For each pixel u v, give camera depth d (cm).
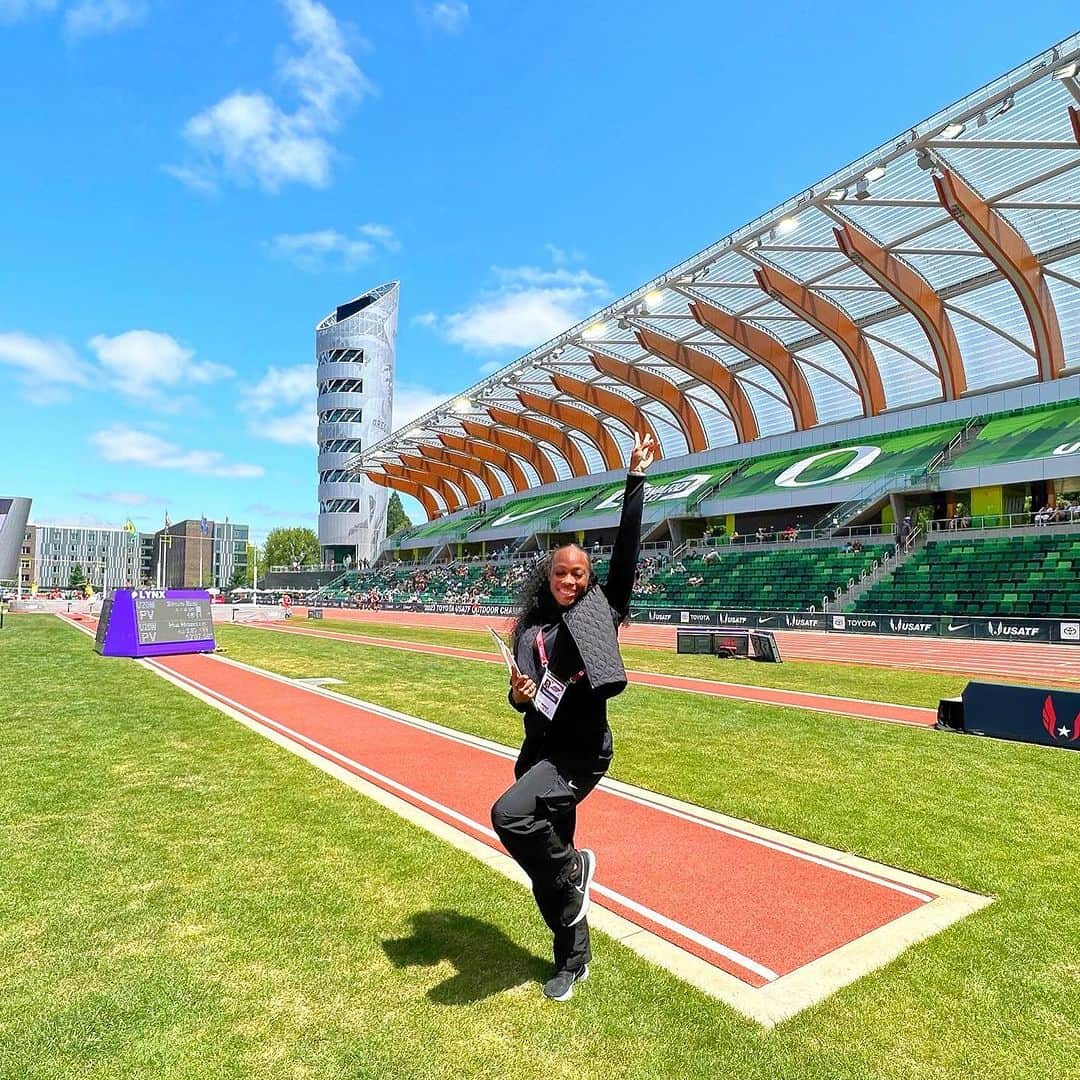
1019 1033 304
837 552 3625
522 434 6406
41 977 337
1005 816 581
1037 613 2581
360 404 9225
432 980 338
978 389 3706
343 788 649
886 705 1137
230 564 14000
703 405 5141
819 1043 295
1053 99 2195
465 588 5978
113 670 1513
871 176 2461
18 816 565
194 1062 279
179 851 493
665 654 2067
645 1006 320
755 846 519
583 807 605
